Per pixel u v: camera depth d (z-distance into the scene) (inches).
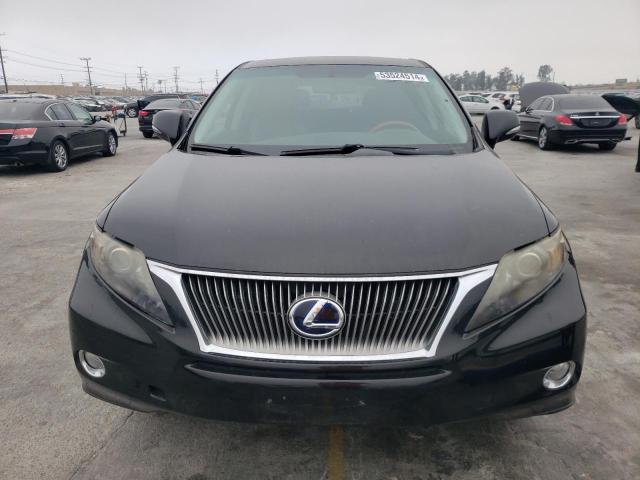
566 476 84.7
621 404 103.0
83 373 80.8
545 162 445.1
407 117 120.6
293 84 131.0
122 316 75.2
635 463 87.4
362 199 82.4
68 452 91.4
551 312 73.2
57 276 177.8
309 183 88.4
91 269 80.3
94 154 528.1
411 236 73.6
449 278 70.5
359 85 130.0
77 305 78.4
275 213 78.7
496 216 78.7
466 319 70.4
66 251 204.8
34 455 90.7
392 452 90.4
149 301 73.8
